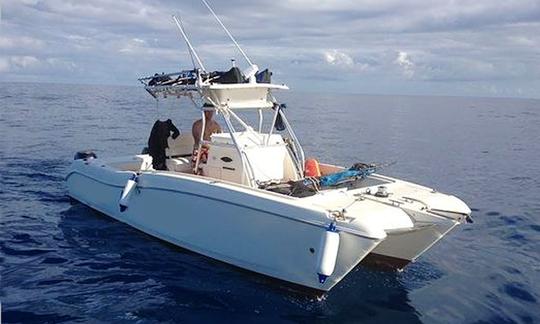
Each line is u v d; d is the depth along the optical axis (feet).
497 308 20.74
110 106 121.19
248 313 19.88
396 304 21.03
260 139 26.18
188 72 26.27
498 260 26.43
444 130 99.40
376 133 87.25
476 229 31.81
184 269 23.62
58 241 26.89
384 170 51.39
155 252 25.57
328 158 57.47
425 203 22.77
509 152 68.13
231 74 25.80
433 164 56.44
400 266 24.35
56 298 20.57
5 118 83.30
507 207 37.47
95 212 31.63
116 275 22.93
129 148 57.00
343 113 139.85
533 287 22.93
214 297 21.08
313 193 23.45
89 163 32.09
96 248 26.05
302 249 20.39
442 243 28.94
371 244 18.97
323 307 20.58
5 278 22.20
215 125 28.14
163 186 25.35
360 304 20.97
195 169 26.48
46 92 179.32
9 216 30.71
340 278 20.20
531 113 175.94
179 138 30.01
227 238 22.86
